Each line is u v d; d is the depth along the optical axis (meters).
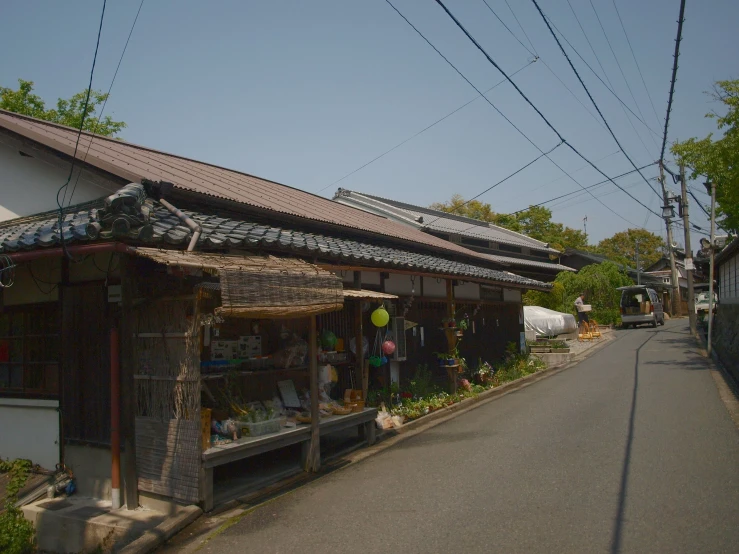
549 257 36.62
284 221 9.38
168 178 8.05
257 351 7.98
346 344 9.90
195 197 7.51
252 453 6.23
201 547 5.00
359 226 11.66
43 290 7.16
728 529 4.73
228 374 6.64
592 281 36.94
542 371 17.81
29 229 6.62
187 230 6.06
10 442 7.40
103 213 5.27
